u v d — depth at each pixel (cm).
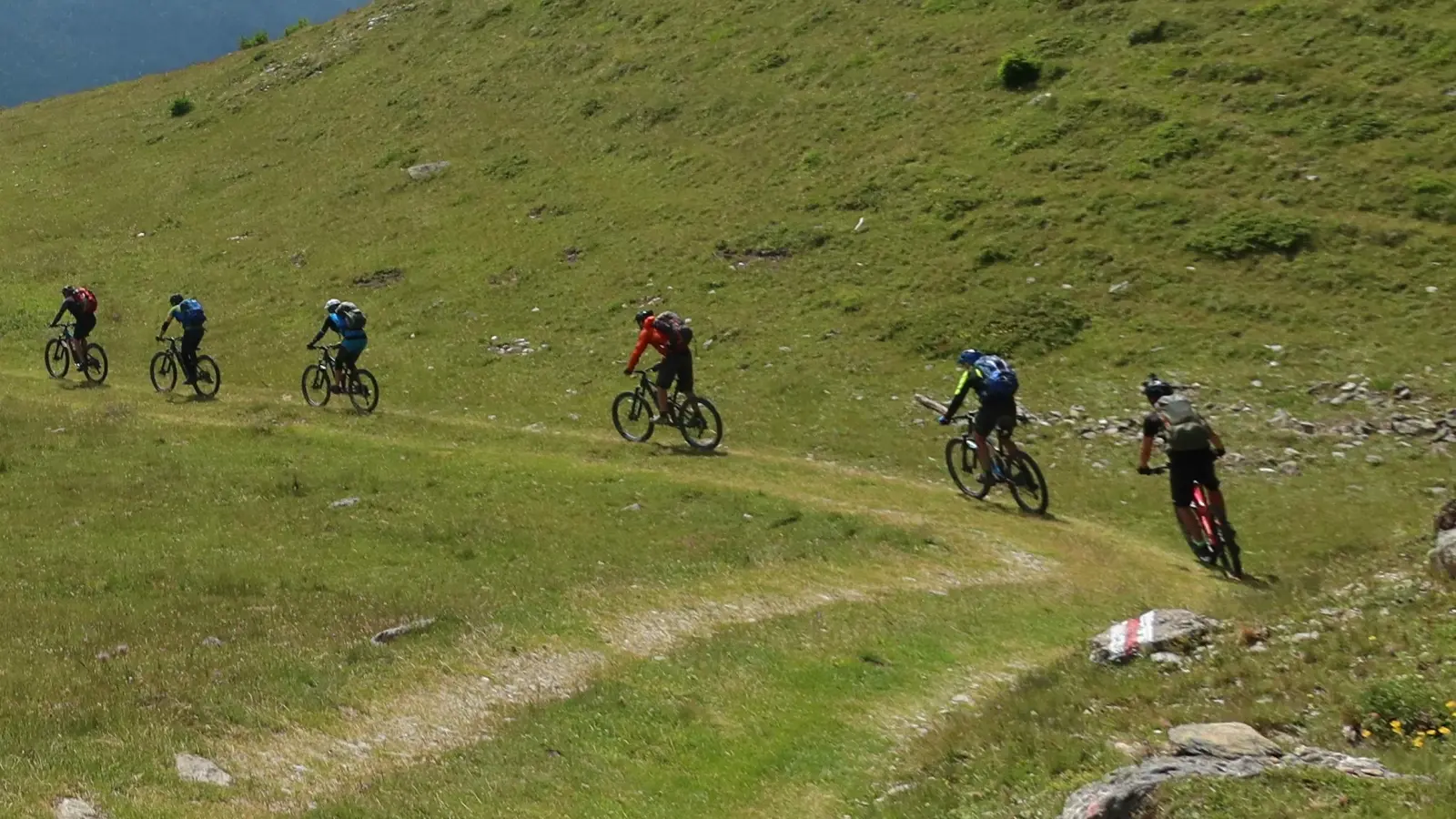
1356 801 605
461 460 2125
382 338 3331
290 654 1174
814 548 1616
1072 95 3662
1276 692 835
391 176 4541
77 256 4384
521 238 3812
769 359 2869
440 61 5506
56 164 5500
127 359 3353
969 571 1548
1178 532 1841
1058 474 2164
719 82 4456
